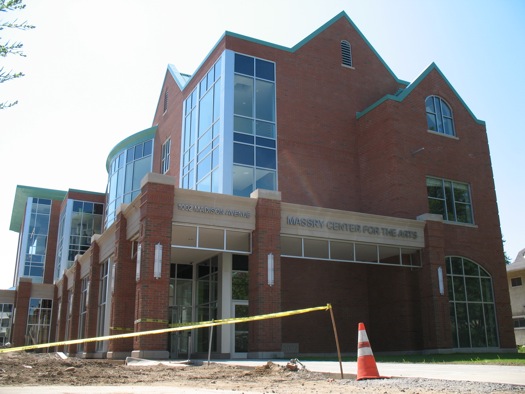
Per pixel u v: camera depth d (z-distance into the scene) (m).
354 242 23.06
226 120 25.84
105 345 23.38
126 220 22.14
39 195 55.44
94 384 9.64
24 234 53.75
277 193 21.17
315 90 29.22
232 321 13.62
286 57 28.83
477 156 30.33
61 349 36.03
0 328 46.38
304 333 25.44
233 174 25.31
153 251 18.50
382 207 27.23
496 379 8.85
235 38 27.42
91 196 51.03
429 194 27.81
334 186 28.20
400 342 24.75
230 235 21.47
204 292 24.84
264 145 26.67
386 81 32.06
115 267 21.94
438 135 29.02
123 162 40.56
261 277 19.89
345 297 26.89
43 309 43.47
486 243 28.75
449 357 18.88
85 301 30.61
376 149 28.23
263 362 15.32
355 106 30.34
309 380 10.21
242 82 26.97
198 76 30.44
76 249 49.00
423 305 24.47
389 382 9.01
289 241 23.05
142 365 15.43
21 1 6.23
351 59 31.20
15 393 7.06
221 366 14.18
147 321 17.84
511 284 49.62
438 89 30.03
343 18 31.78
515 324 48.22
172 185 19.33
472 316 26.67
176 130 33.38
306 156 27.81
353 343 26.41
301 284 26.00
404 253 25.42
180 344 25.06
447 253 27.03
